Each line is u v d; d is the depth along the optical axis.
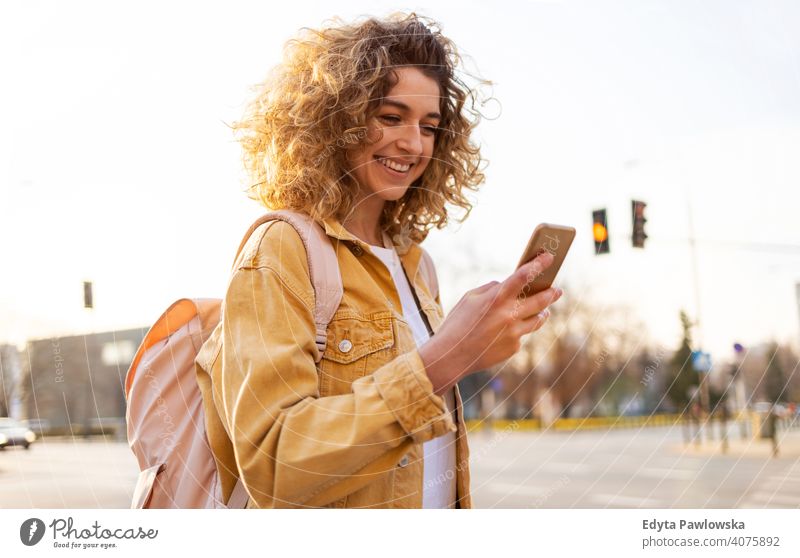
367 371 0.85
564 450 6.53
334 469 0.71
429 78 0.99
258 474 0.73
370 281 0.91
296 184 0.92
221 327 0.86
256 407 0.73
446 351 0.73
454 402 1.01
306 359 0.77
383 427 0.71
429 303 1.12
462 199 1.20
